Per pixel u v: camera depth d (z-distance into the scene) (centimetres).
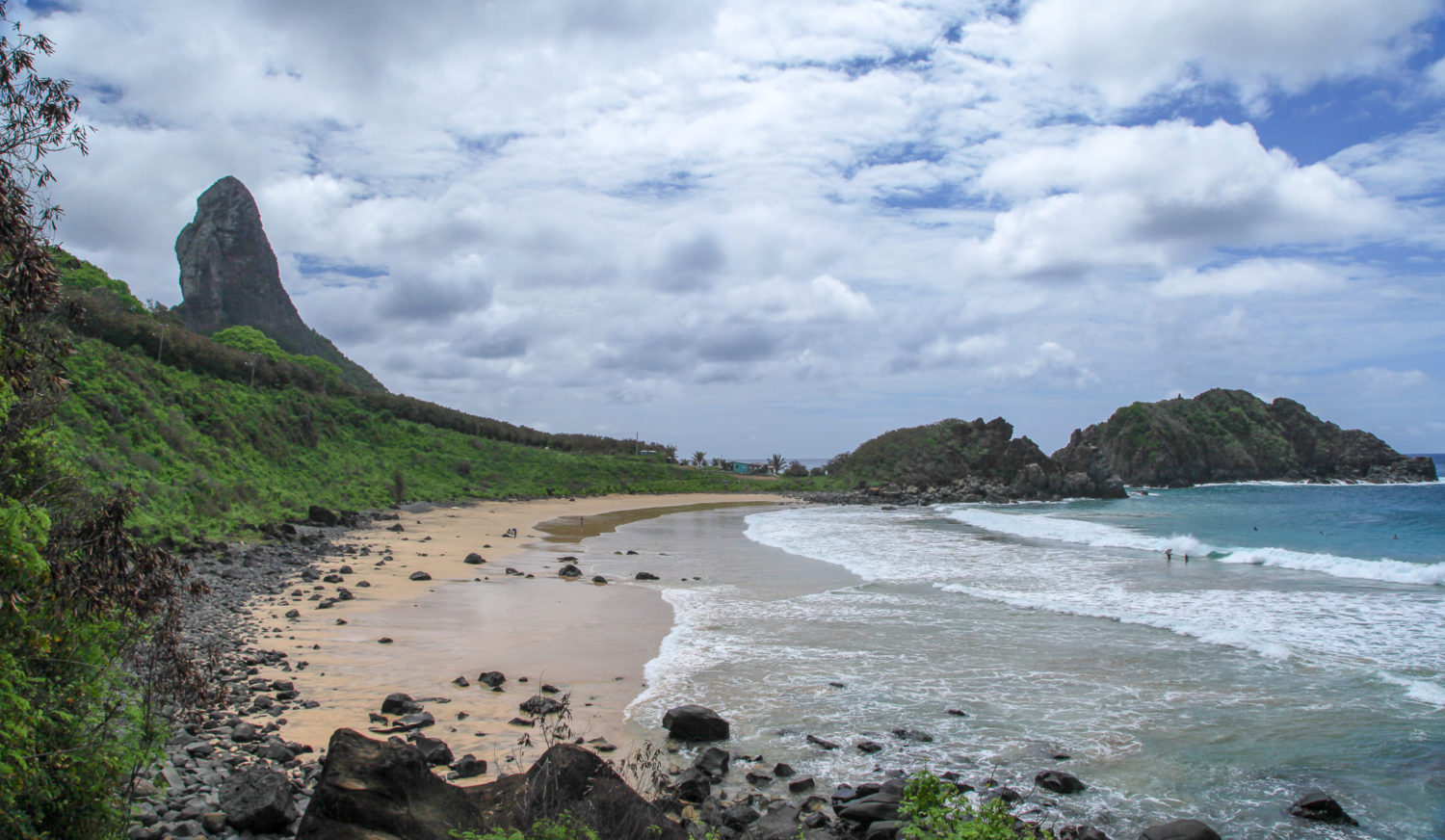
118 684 652
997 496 8188
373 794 588
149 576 686
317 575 2212
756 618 1795
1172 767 986
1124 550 3316
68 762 561
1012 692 1270
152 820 679
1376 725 1131
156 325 5072
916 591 2206
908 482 9200
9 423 644
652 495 7762
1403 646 1579
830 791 898
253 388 5469
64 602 595
